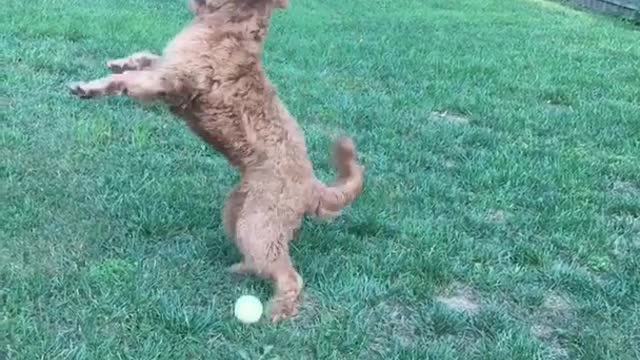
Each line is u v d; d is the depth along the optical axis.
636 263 2.10
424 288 1.85
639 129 3.25
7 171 2.17
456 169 2.64
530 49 4.82
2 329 1.50
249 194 1.69
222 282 1.78
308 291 1.79
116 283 1.70
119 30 3.88
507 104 3.50
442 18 5.79
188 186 2.23
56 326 1.55
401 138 2.89
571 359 1.68
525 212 2.36
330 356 1.57
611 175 2.73
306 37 4.48
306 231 2.04
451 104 3.37
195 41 1.62
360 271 1.90
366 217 2.14
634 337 1.76
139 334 1.55
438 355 1.60
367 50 4.28
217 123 1.65
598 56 4.80
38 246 1.82
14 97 2.75
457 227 2.20
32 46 3.35
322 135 2.76
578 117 3.35
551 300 1.91
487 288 1.92
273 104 1.70
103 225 1.95
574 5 7.45
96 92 1.50
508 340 1.69
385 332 1.70
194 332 1.58
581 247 2.15
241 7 1.64
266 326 1.64
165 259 1.83
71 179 2.19
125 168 2.30
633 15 6.70
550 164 2.74
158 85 1.57
